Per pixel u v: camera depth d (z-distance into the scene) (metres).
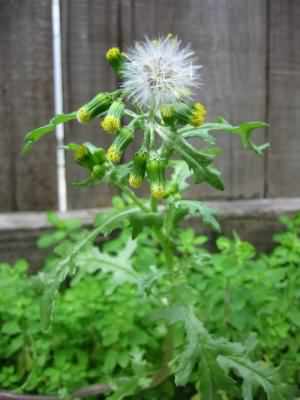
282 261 0.16
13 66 0.18
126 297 0.15
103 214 0.16
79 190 0.20
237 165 0.21
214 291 0.14
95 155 0.12
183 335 0.14
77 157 0.12
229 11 0.20
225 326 0.14
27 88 0.18
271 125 0.21
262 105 0.21
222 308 0.14
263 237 0.21
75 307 0.14
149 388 0.14
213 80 0.20
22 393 0.14
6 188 0.19
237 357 0.12
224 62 0.20
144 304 0.15
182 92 0.11
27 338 0.15
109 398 0.13
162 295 0.13
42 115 0.19
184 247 0.16
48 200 0.20
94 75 0.19
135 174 0.11
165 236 0.12
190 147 0.11
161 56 0.10
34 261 0.19
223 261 0.15
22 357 0.15
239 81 0.20
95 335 0.15
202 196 0.21
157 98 0.10
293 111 0.21
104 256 0.14
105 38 0.19
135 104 0.12
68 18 0.18
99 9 0.18
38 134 0.12
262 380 0.12
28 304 0.15
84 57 0.19
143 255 0.16
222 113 0.20
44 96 0.19
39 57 0.18
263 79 0.21
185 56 0.11
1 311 0.15
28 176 0.19
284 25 0.20
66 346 0.14
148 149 0.11
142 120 0.11
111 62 0.11
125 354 0.14
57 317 0.14
